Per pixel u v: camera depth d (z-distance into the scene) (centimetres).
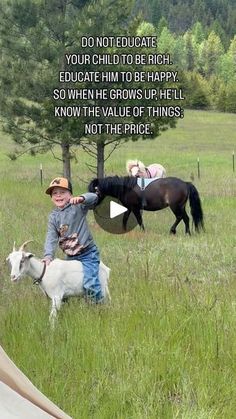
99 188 1861
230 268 1373
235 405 635
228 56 13975
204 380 673
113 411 606
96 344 739
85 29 2573
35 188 2933
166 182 1897
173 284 1062
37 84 2677
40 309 870
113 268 1227
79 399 618
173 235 1856
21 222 1823
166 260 1386
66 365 697
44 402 425
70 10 2748
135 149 5491
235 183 3369
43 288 849
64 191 862
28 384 438
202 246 1602
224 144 6331
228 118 8900
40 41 2667
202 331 787
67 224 863
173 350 738
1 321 823
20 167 4103
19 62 2722
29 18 2686
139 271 1191
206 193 2928
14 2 2683
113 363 703
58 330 785
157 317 832
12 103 2816
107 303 881
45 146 2964
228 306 903
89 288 852
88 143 2811
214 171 4259
